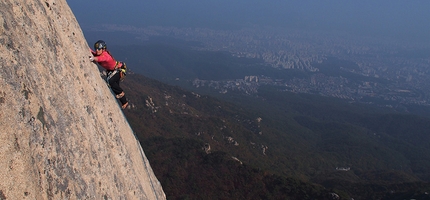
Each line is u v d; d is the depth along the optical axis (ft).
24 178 11.39
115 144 23.40
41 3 18.71
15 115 11.92
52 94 15.65
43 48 16.51
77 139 16.80
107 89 26.55
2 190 10.34
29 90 13.37
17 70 13.03
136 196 24.53
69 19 22.59
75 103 18.28
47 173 13.06
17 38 14.15
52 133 14.32
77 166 15.90
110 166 20.68
